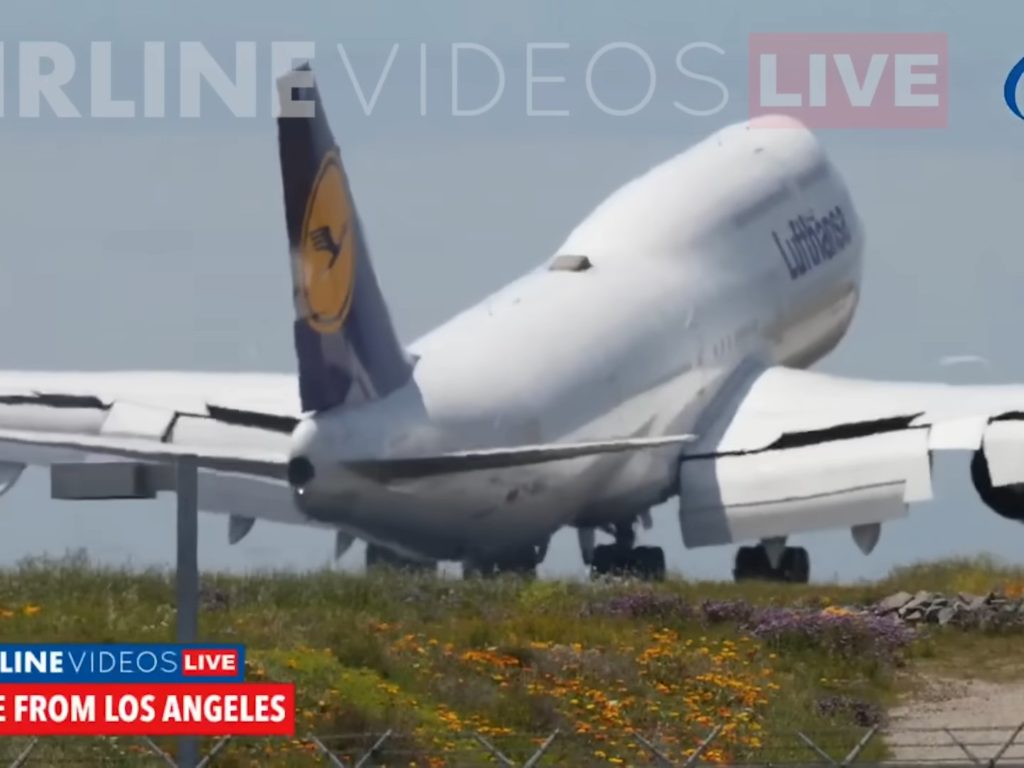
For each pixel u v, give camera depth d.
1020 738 67.94
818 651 80.12
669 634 80.00
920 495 101.00
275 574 88.31
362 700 64.06
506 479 94.94
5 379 106.69
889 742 67.50
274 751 58.12
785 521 105.69
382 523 90.50
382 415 88.69
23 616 71.62
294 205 85.44
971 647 82.75
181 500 49.53
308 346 86.56
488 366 95.69
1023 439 98.81
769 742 65.94
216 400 102.62
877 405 105.88
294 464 86.12
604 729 65.00
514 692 68.00
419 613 82.44
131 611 74.56
